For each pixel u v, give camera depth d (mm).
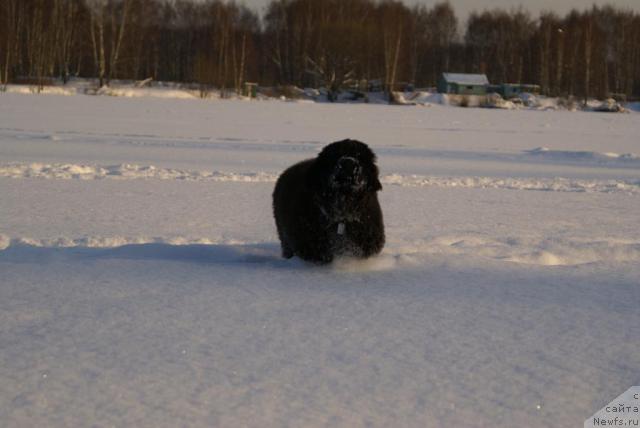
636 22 100125
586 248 7770
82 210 10719
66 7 75562
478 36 109625
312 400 3729
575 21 96562
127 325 4840
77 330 4727
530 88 91438
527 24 106438
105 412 3559
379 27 85312
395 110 52031
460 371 4133
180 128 27656
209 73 70688
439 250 7660
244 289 5816
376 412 3609
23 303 5316
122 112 36594
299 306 5336
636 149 25000
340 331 4777
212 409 3604
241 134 25672
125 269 6422
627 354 4434
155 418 3500
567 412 3643
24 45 76188
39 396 3727
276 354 4348
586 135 31562
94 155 18125
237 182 14344
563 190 14594
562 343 4617
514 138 28594
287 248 7355
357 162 6395
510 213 11445
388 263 6848
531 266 6770
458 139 27031
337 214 6578
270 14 95375
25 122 27703
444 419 3551
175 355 4305
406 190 13938
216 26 81812
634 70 99938
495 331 4836
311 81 88875
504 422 3529
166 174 15109
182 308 5242
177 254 7520
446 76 91750
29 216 10117
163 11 97625
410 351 4434
